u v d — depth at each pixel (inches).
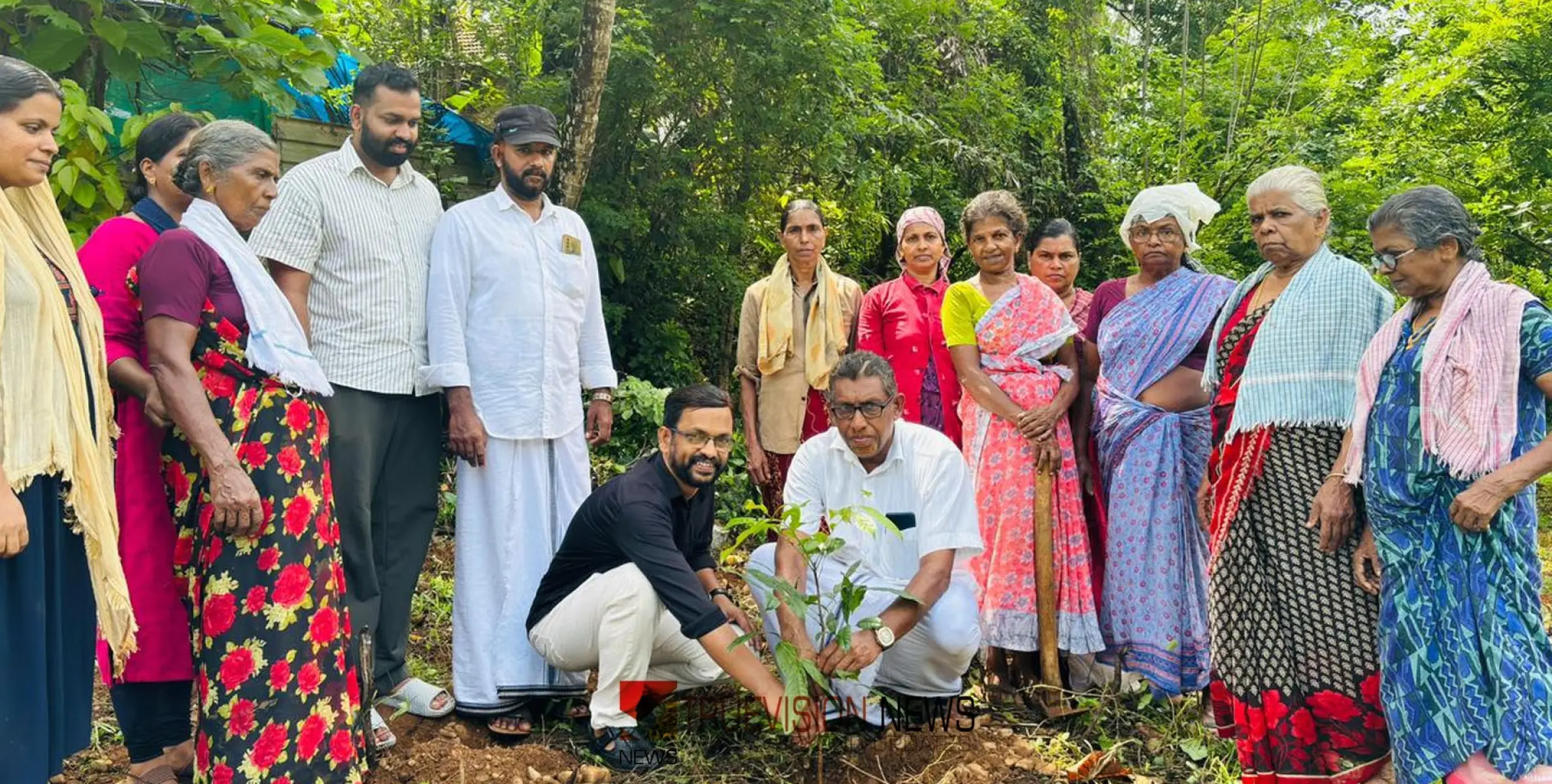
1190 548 146.0
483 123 317.1
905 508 137.7
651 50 280.8
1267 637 116.1
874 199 350.3
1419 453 103.6
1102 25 492.4
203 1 190.5
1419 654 103.7
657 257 309.3
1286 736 115.0
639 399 265.1
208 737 105.0
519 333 139.1
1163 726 138.0
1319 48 438.6
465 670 138.8
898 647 135.3
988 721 142.5
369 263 131.7
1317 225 120.1
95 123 178.4
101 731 135.9
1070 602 148.0
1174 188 148.9
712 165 314.0
